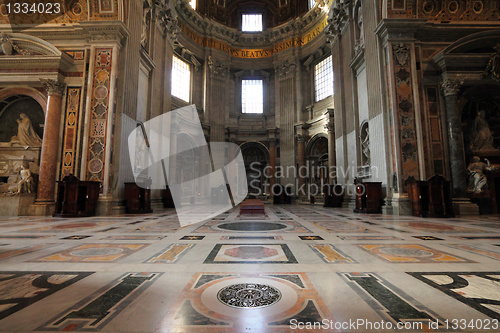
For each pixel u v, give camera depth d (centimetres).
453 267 288
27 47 1027
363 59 1258
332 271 274
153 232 539
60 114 1006
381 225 654
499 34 993
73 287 227
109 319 167
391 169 1000
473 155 1074
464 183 983
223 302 196
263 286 229
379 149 1070
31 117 1088
